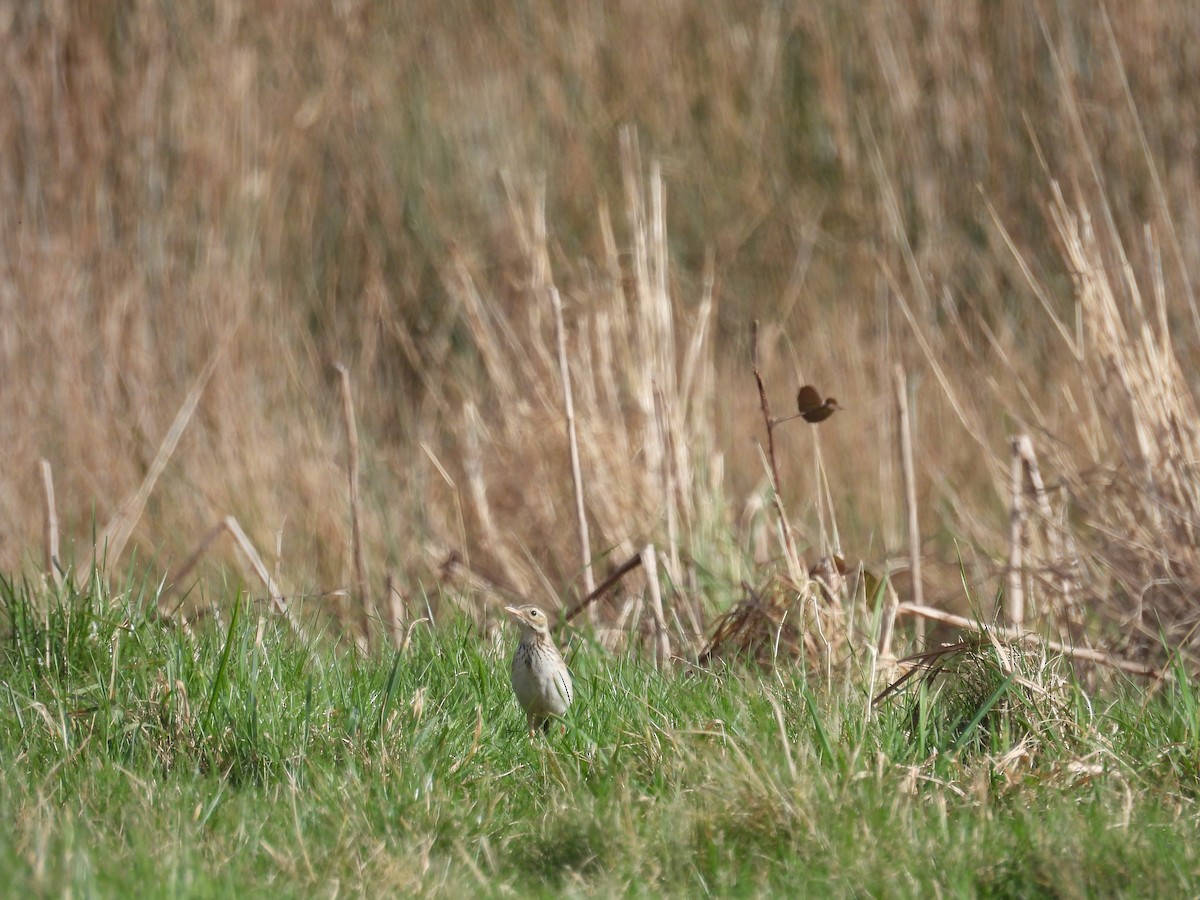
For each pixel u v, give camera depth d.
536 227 14.45
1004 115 19.28
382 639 10.00
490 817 6.96
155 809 6.75
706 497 12.38
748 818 6.58
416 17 20.77
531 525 13.09
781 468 15.00
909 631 11.38
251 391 15.41
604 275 14.62
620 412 12.98
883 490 14.41
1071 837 6.36
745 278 19.77
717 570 11.77
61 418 14.96
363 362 17.03
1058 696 7.96
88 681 8.48
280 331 16.67
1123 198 16.88
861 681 8.85
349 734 7.69
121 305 15.74
